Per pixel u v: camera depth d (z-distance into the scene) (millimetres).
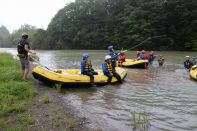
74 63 19172
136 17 45625
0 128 5055
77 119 5910
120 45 46656
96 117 6148
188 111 6668
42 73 9406
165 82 10781
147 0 46750
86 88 9555
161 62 17047
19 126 5156
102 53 34562
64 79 9336
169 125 5672
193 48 39281
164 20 43375
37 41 60688
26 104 6707
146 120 5883
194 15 41375
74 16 58250
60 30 58125
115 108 6922
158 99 7887
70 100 7664
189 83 10539
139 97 8133
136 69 15289
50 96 7863
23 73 9320
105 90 9188
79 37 54125
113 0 54719
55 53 36312
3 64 12484
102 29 52406
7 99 6656
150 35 42781
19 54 9102
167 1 44031
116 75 10438
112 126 5570
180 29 42875
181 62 19750
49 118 5781
